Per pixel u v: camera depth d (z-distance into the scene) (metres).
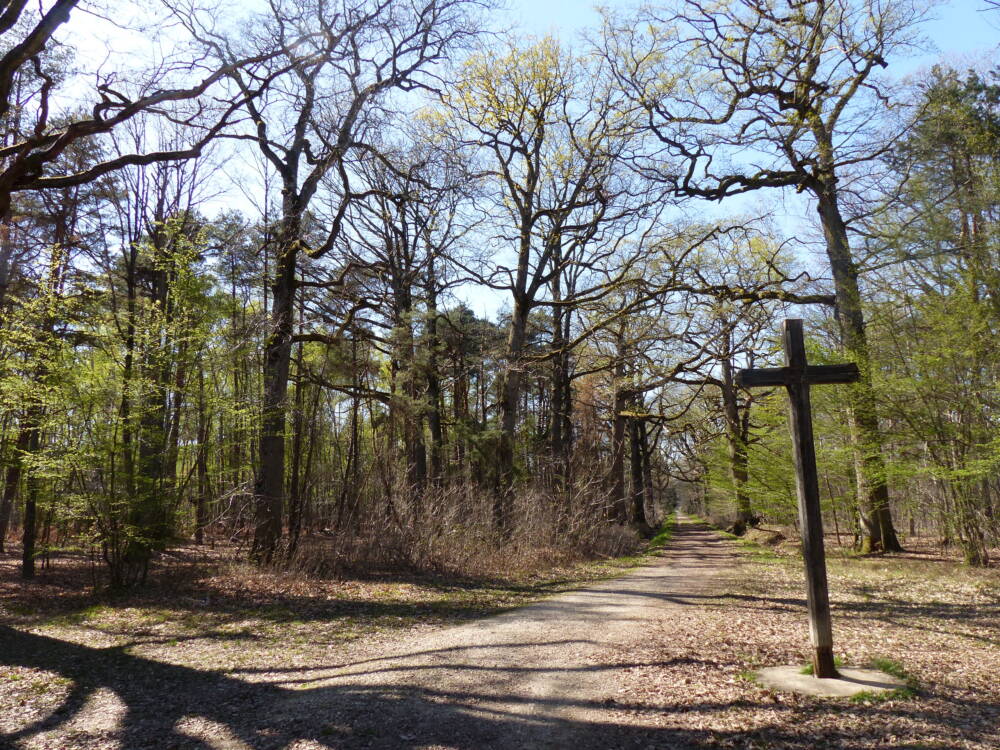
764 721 5.16
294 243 16.03
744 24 18.14
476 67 19.92
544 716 5.42
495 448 20.52
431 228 22.94
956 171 14.51
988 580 12.20
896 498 17.89
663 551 24.14
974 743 4.61
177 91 10.02
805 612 9.85
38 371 11.26
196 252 12.80
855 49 17.56
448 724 5.26
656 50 18.66
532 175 21.89
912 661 6.84
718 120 19.09
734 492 27.81
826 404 17.00
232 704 5.89
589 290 21.11
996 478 13.79
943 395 14.15
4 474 14.81
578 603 11.36
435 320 21.05
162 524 12.02
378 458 18.39
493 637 8.44
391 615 10.25
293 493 17.59
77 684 6.55
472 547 16.56
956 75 15.74
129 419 11.61
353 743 4.89
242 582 12.79
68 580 13.08
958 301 13.59
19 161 8.66
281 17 12.98
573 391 34.25
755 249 24.20
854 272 15.90
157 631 9.03
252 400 14.75
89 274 15.48
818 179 18.48
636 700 5.75
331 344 18.00
